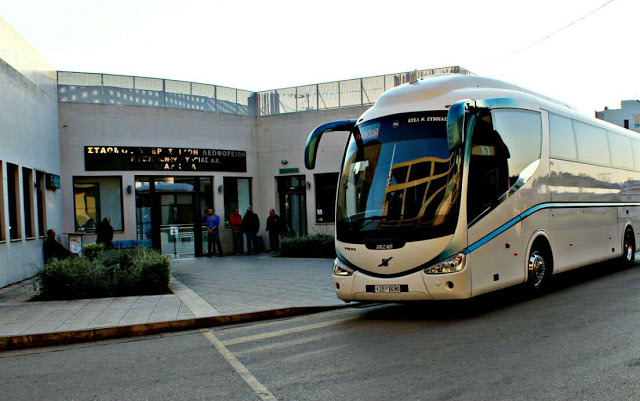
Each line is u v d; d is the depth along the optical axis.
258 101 27.61
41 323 9.86
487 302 10.88
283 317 10.80
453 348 7.30
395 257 9.14
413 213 9.14
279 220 25.34
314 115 26.50
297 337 8.71
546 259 11.34
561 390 5.40
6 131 16.09
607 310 9.18
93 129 23.39
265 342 8.45
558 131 12.11
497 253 9.67
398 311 10.58
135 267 13.84
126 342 9.02
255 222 25.17
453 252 8.91
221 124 26.20
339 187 10.19
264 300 12.09
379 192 9.53
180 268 19.91
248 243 25.00
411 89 10.02
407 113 9.75
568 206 12.16
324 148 26.23
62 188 22.78
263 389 5.96
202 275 17.30
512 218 10.15
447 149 9.22
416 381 5.94
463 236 8.97
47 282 12.74
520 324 8.55
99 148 23.39
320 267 18.45
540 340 7.42
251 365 7.04
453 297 8.87
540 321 8.67
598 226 13.56
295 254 22.61
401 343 7.79
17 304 12.03
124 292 13.23
